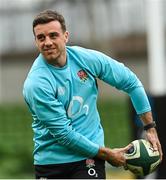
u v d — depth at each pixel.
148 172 18.86
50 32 17.39
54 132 17.70
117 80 18.72
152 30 40.94
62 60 17.73
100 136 18.30
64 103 17.84
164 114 29.33
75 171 18.20
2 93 65.50
